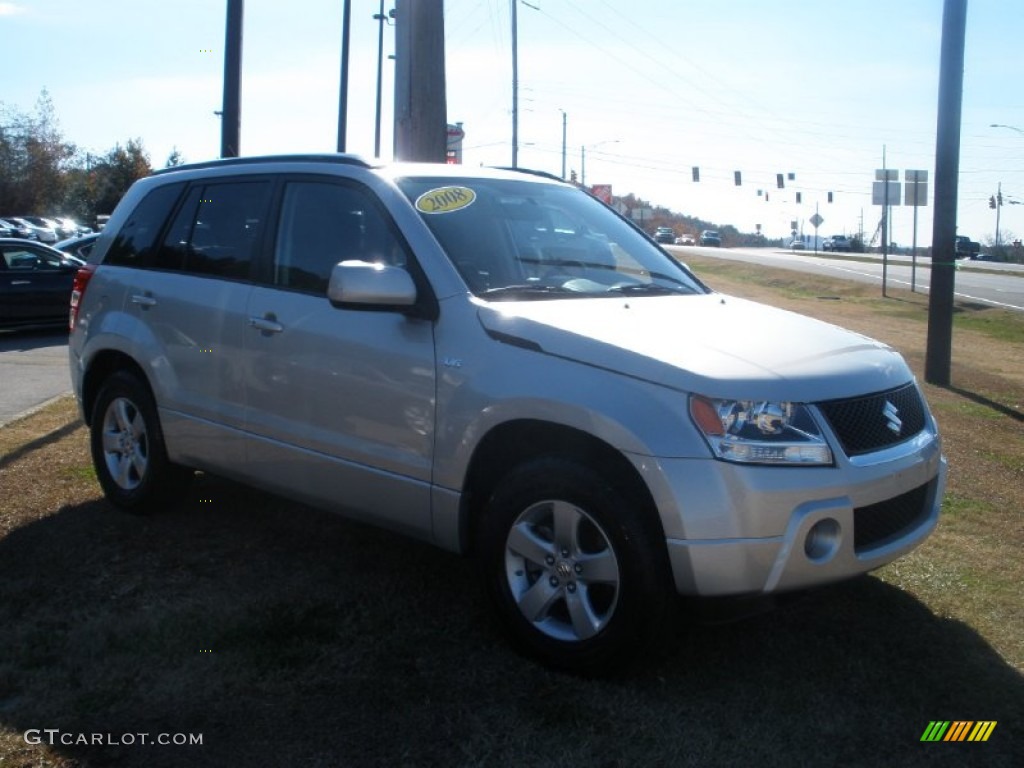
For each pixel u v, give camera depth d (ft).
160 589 14.89
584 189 18.57
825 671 12.66
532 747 10.81
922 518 13.23
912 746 10.99
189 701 11.69
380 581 15.31
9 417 27.68
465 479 13.06
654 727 11.23
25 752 10.58
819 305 81.25
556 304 13.44
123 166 238.89
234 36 48.19
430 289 13.62
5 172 212.84
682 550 11.24
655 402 11.49
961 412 31.81
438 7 28.99
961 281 116.57
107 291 18.83
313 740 10.91
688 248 232.73
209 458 16.65
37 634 13.32
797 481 11.30
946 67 37.60
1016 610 14.65
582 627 12.09
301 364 14.87
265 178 16.62
